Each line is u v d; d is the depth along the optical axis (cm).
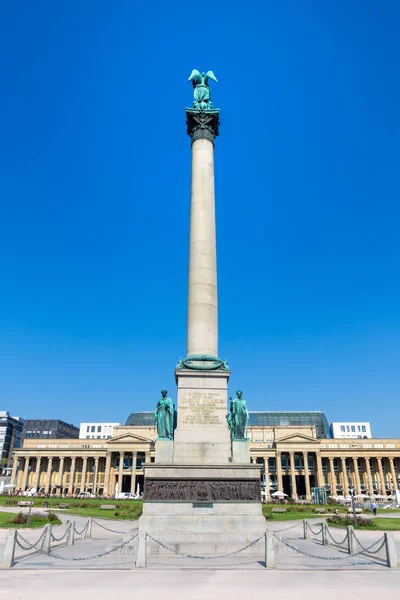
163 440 3048
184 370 3241
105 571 1955
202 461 3017
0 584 1644
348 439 14200
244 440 3052
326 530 3031
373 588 1612
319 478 13388
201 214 3684
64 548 2706
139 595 1477
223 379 3250
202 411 3162
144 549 2080
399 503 9431
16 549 2567
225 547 2522
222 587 1617
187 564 2156
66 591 1527
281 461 14275
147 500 2795
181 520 2723
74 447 14412
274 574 1895
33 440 14762
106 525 4381
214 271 3575
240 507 2803
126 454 13988
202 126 3975
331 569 2009
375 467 14475
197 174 3816
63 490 14000
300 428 14200
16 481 14412
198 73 4281
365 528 4078
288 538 3450
